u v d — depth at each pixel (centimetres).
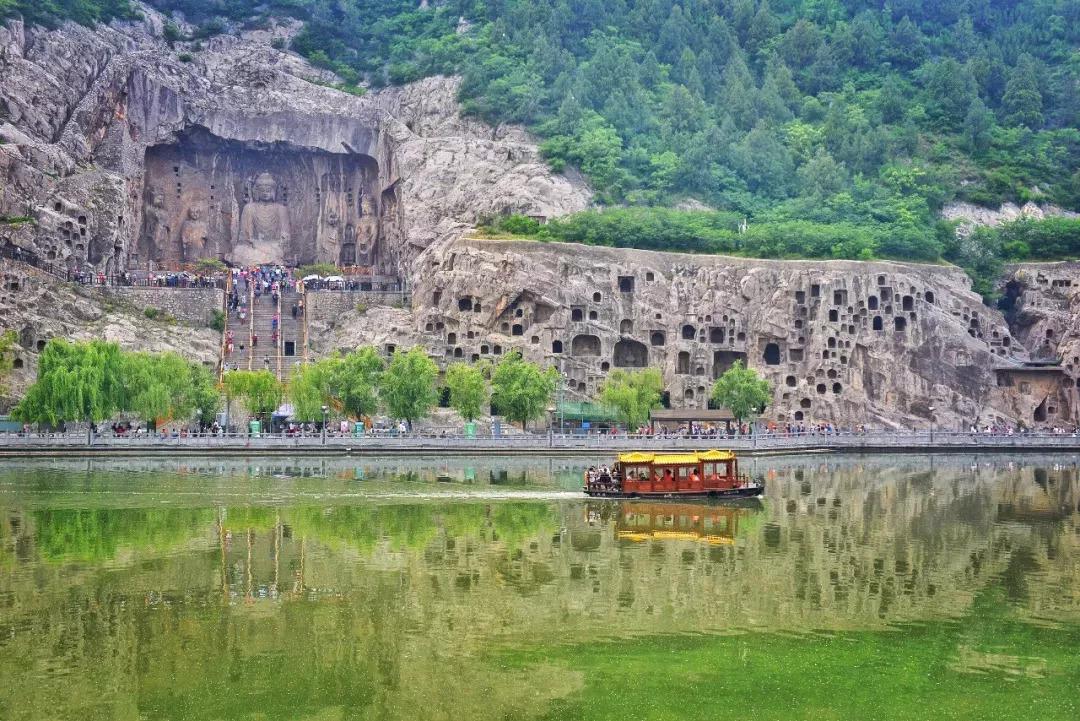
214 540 8319
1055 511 10294
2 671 5344
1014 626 6231
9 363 17050
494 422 17250
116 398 15112
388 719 4838
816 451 17175
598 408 18462
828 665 5547
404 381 16362
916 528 9281
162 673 5341
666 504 10631
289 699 5038
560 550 8144
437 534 8694
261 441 15025
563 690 5172
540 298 19662
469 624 6153
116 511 9575
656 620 6266
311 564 7538
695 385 19925
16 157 19875
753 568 7588
